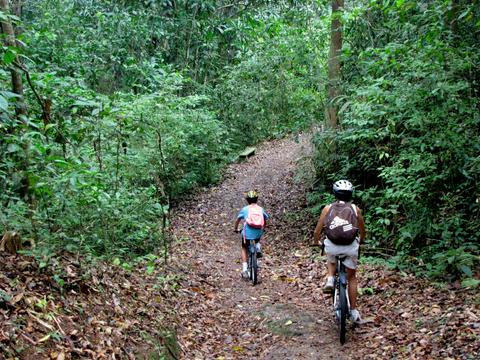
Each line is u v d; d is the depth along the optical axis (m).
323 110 12.51
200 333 5.66
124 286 5.48
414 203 7.60
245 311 6.68
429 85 7.12
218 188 16.48
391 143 8.71
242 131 20.86
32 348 3.36
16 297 3.72
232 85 19.00
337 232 5.39
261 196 14.98
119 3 17.59
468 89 7.19
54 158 4.61
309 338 5.57
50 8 16.16
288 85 15.76
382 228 9.13
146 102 10.59
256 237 8.27
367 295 6.68
